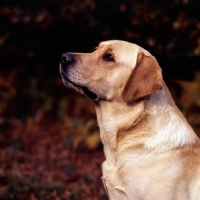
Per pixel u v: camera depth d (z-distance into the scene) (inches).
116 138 220.7
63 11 375.2
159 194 205.2
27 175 345.1
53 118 478.0
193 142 215.8
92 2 365.7
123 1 362.3
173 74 416.5
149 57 217.6
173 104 221.9
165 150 209.9
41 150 399.9
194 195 207.0
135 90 212.1
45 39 418.0
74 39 412.2
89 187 328.5
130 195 212.2
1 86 484.1
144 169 209.2
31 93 492.1
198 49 360.5
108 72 223.3
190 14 362.0
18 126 458.0
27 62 466.6
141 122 215.6
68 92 479.8
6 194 304.3
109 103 223.3
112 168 220.5
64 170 356.8
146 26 369.4
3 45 430.3
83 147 398.9
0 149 396.2
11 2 405.4
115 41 229.5
